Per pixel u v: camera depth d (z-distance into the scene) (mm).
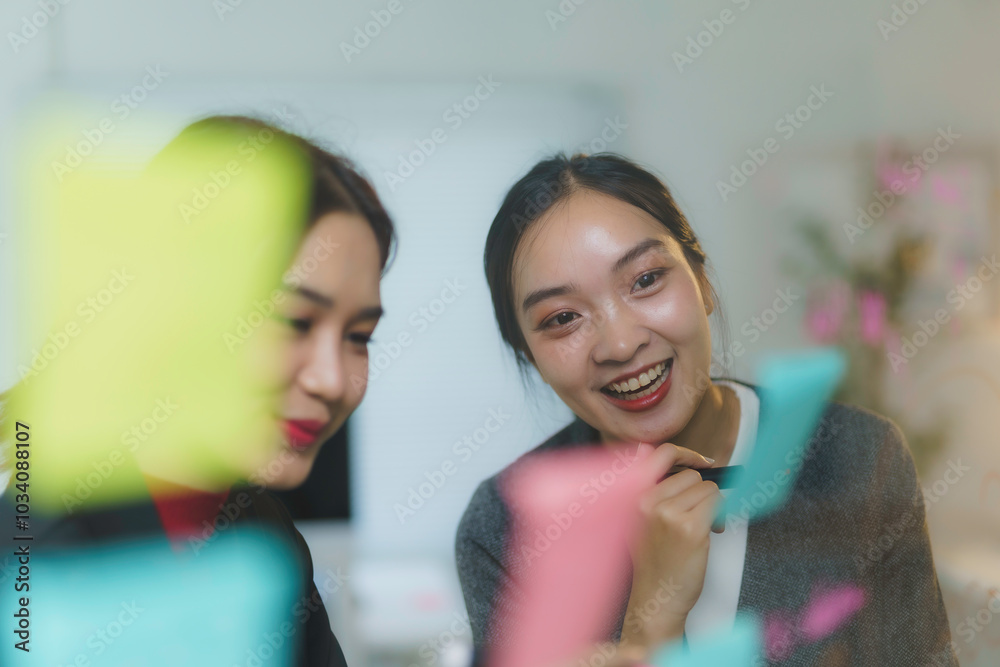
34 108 1272
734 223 1367
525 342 1000
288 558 881
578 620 982
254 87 1336
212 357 824
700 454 1004
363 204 851
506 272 976
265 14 1347
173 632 811
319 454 1350
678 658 858
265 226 823
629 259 915
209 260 827
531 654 984
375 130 1358
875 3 1439
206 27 1337
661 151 1393
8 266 1160
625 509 986
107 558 786
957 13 1444
